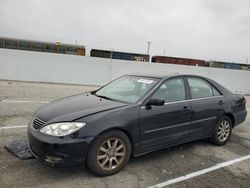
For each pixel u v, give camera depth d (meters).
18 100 9.82
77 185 3.50
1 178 3.51
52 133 3.52
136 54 27.16
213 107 5.26
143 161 4.46
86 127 3.57
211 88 5.51
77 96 4.84
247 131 7.11
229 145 5.68
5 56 19.00
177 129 4.65
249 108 12.78
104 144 3.77
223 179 3.99
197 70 24.58
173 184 3.73
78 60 20.88
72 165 3.55
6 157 4.15
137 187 3.57
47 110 4.03
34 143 3.62
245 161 4.78
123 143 3.93
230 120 5.75
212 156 4.91
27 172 3.73
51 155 3.46
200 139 5.41
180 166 4.36
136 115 4.04
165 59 28.69
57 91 14.05
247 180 4.00
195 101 4.97
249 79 27.36
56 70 20.44
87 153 3.61
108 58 23.31
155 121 4.27
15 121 6.42
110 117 3.77
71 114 3.73
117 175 3.87
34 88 14.67
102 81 21.81
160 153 4.89
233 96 5.86
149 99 4.29
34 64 19.80
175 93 4.75
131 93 4.55
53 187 3.40
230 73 26.19
